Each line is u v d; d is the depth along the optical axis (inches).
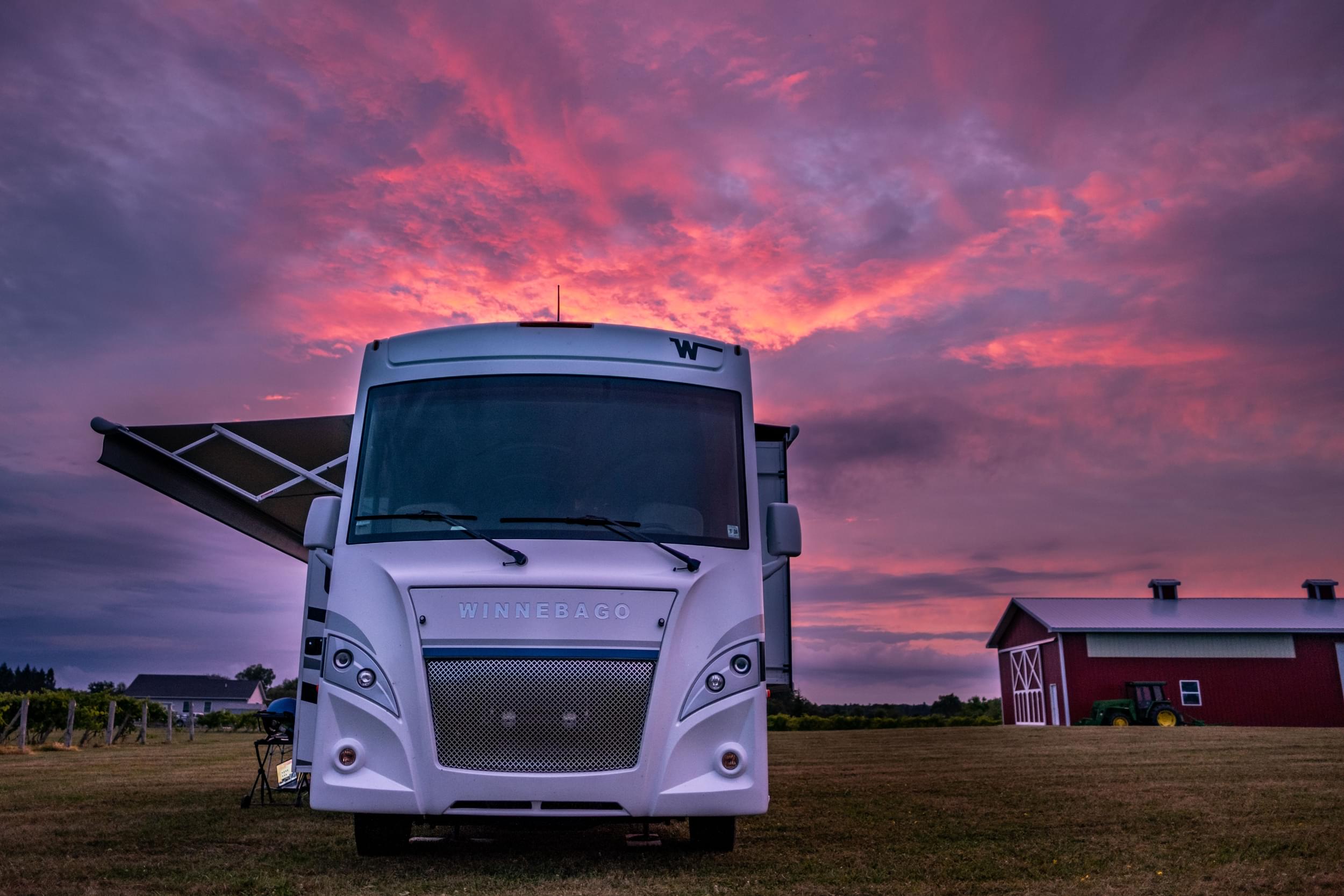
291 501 361.7
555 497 212.2
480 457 217.5
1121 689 1497.3
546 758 194.5
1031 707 1626.5
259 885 179.5
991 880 183.6
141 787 398.3
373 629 203.3
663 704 198.7
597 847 238.7
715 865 205.0
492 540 205.9
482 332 231.1
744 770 201.3
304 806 329.1
